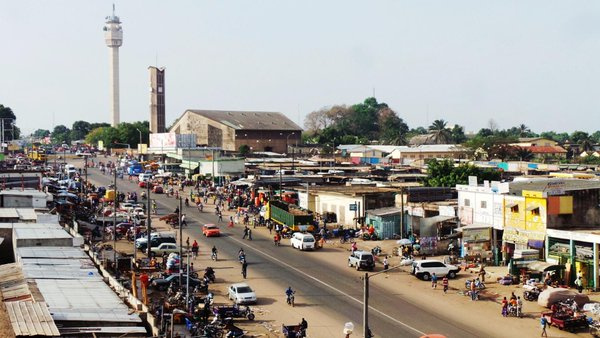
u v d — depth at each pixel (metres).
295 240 84.50
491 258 74.81
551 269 64.06
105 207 114.50
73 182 140.25
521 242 70.81
